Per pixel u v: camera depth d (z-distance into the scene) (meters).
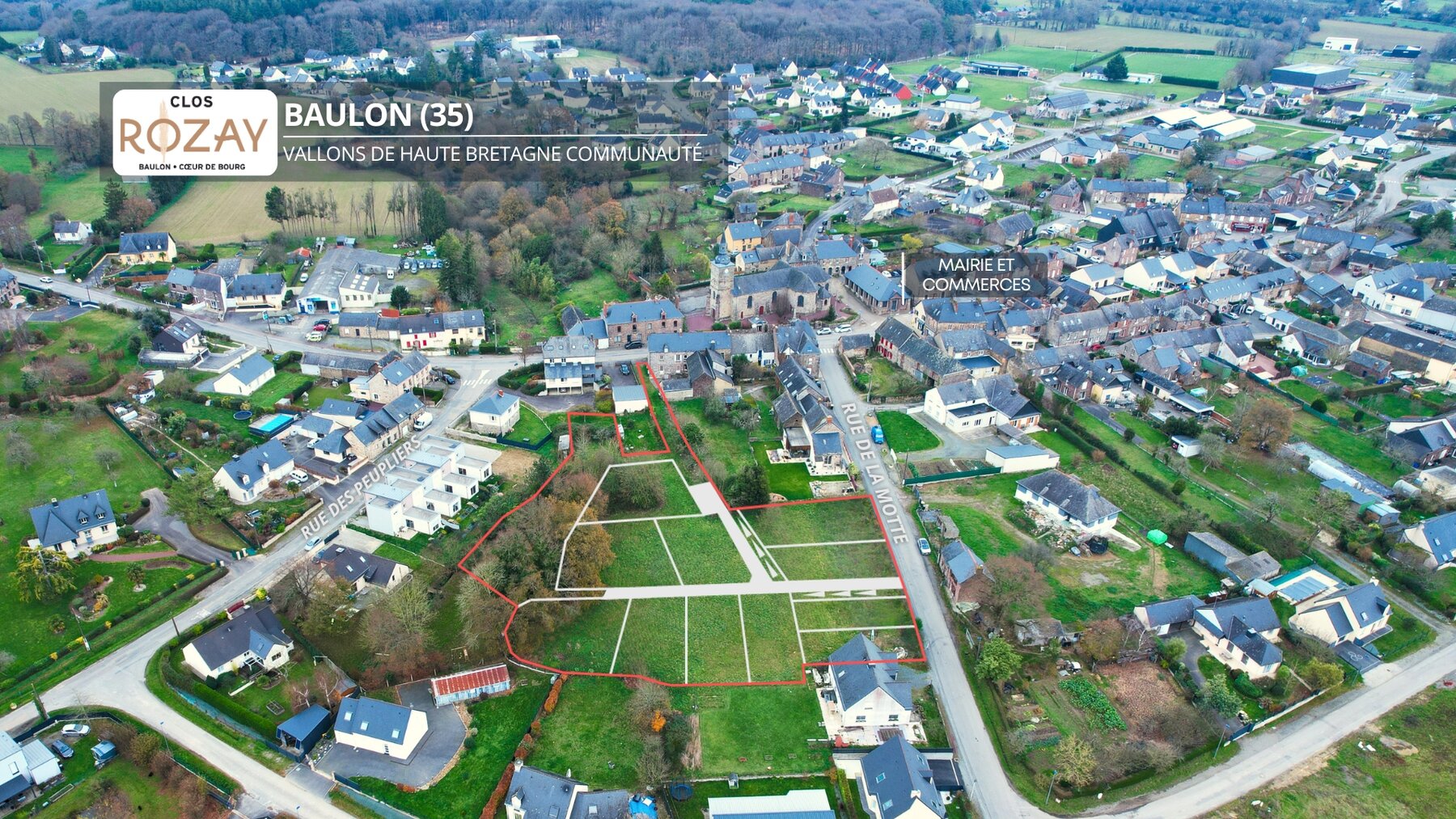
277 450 158.50
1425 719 114.81
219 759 108.12
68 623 126.88
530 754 108.62
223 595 132.25
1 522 143.62
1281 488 159.62
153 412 173.38
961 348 198.12
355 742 109.56
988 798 104.12
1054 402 181.25
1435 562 139.38
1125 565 140.88
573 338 197.62
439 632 126.56
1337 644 124.75
